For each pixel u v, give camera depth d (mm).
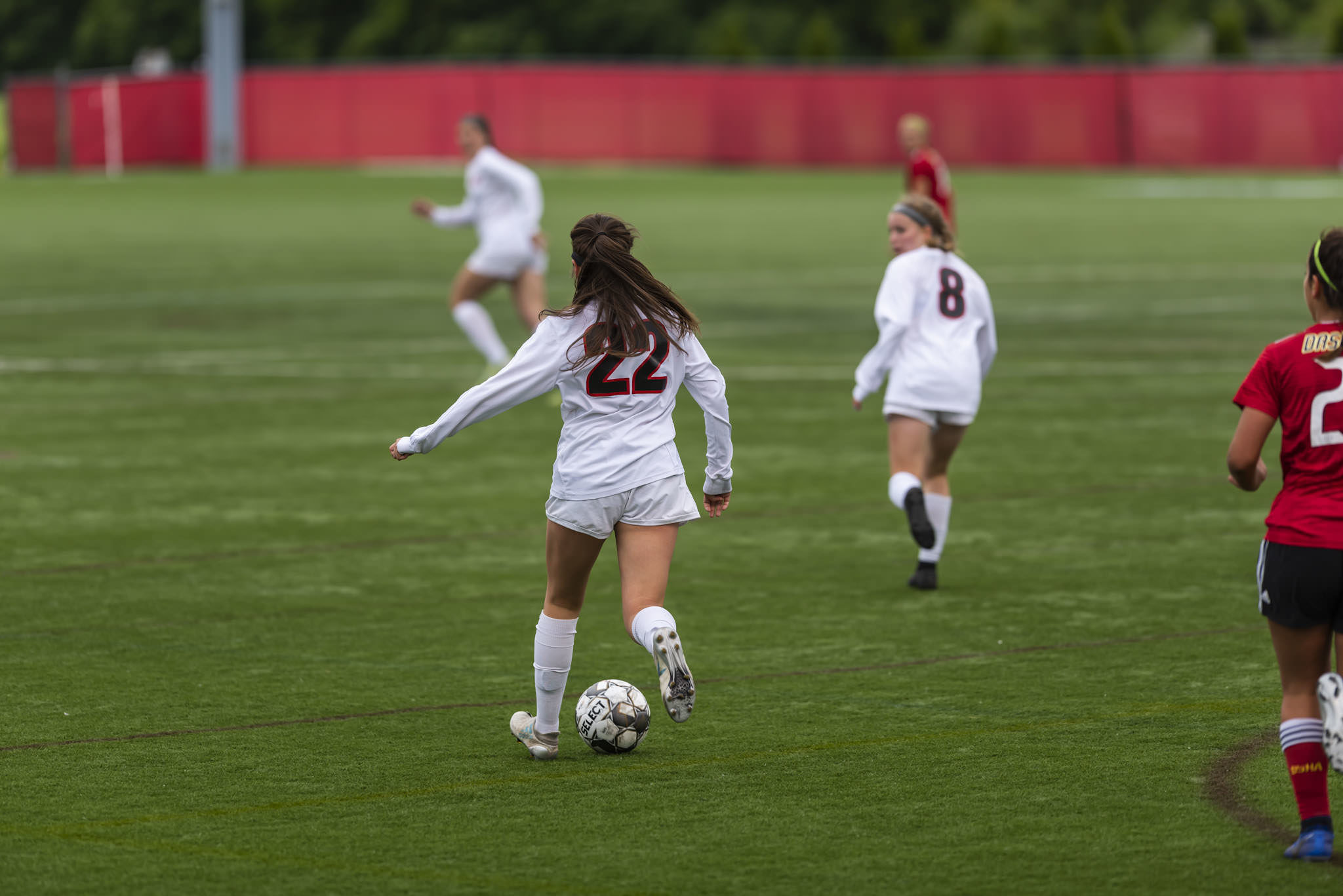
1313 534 18453
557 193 172750
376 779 22406
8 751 23516
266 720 25016
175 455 47688
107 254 112125
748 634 30016
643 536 22062
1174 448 48094
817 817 20812
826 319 78938
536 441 50594
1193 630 29938
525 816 20938
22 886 18719
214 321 78188
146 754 23391
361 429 51750
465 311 62312
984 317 33719
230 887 18703
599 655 28812
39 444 49125
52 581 33781
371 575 34469
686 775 22516
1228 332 72500
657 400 22078
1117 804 21156
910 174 81250
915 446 32719
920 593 32969
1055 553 36156
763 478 44625
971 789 21797
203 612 31562
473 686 26891
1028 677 27109
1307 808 19062
